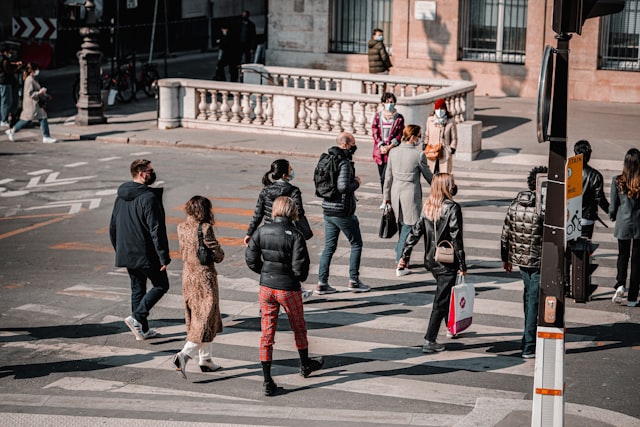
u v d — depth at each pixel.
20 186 31.80
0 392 15.48
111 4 64.50
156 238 17.17
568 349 17.05
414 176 21.00
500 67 50.59
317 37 54.88
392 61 52.84
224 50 53.12
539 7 49.38
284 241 15.23
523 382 15.65
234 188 30.92
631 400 14.85
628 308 19.23
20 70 47.84
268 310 15.42
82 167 34.78
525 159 35.62
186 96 42.06
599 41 48.88
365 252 23.41
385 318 18.86
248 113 41.41
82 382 15.91
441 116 26.59
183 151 37.97
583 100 49.50
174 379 16.03
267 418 14.17
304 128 40.31
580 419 13.66
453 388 15.42
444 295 16.83
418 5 51.59
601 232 25.12
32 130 41.97
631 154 18.62
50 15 62.00
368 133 39.38
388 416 14.19
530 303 16.44
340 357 16.88
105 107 47.91
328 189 19.77
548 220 12.36
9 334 18.27
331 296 20.22
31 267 22.67
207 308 15.81
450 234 16.64
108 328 18.58
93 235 25.67
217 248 15.85
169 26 69.88
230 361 16.81
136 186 17.33
